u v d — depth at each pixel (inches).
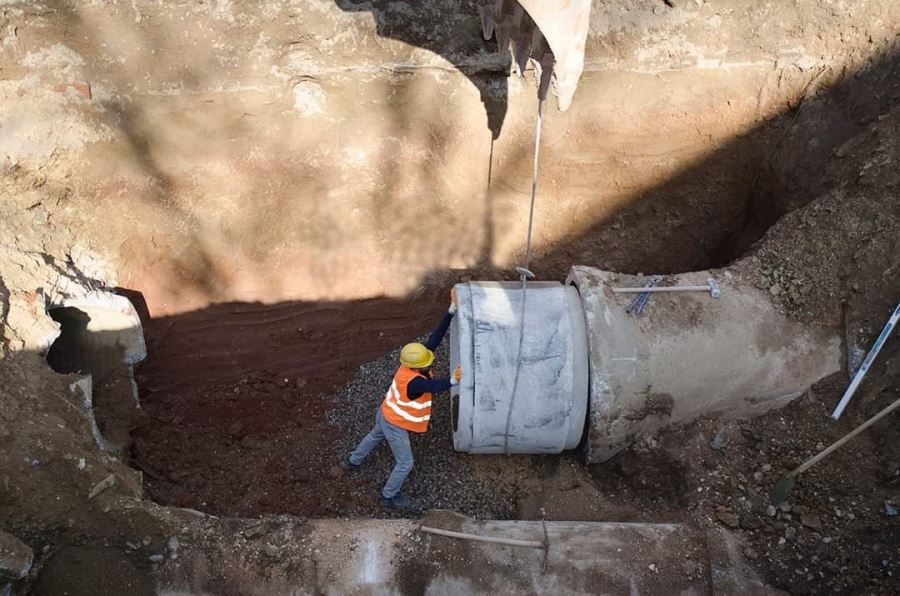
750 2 279.3
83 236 293.3
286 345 309.0
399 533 207.6
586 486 247.0
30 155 286.4
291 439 275.7
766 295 251.9
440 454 260.7
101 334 272.5
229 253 309.4
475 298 244.2
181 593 192.4
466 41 281.4
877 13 273.1
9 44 270.7
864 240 245.3
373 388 291.1
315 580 196.1
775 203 298.0
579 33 197.2
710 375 240.5
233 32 276.7
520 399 235.9
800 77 287.7
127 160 293.7
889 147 253.1
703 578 202.7
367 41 281.3
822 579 205.5
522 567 201.2
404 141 302.8
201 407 288.5
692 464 237.6
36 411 222.2
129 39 274.5
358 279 317.1
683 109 296.8
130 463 258.2
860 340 239.5
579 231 319.6
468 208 315.3
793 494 224.5
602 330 238.1
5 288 242.5
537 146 239.6
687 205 315.0
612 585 199.6
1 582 181.5
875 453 225.0
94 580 191.3
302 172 304.7
